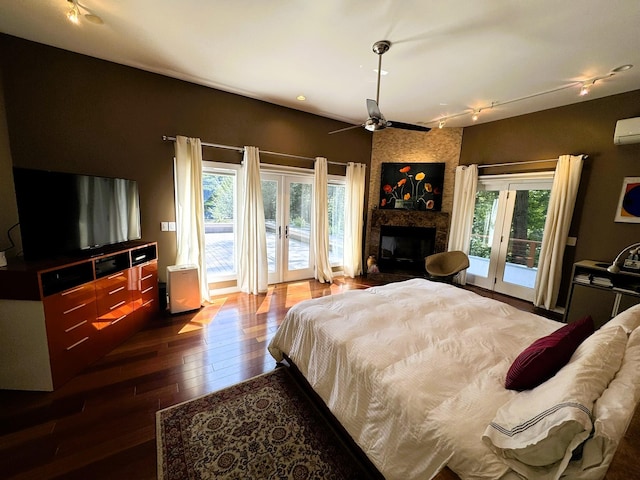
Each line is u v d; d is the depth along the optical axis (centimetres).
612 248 321
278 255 443
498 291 434
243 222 380
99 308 228
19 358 183
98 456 142
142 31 228
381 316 188
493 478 82
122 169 300
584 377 91
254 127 381
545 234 358
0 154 240
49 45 255
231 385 201
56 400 180
